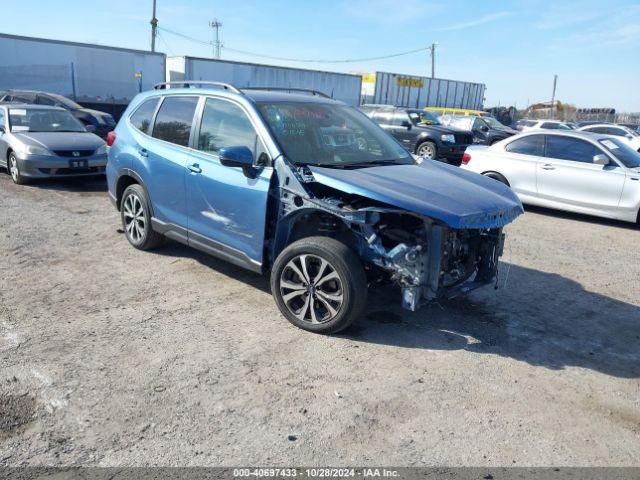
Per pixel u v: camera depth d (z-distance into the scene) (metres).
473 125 20.86
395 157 5.17
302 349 4.05
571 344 4.41
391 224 4.10
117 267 5.65
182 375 3.62
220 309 4.70
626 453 3.04
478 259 4.50
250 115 4.70
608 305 5.34
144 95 6.14
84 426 3.05
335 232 4.36
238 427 3.11
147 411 3.21
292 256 4.26
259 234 4.48
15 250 6.06
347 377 3.69
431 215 3.73
